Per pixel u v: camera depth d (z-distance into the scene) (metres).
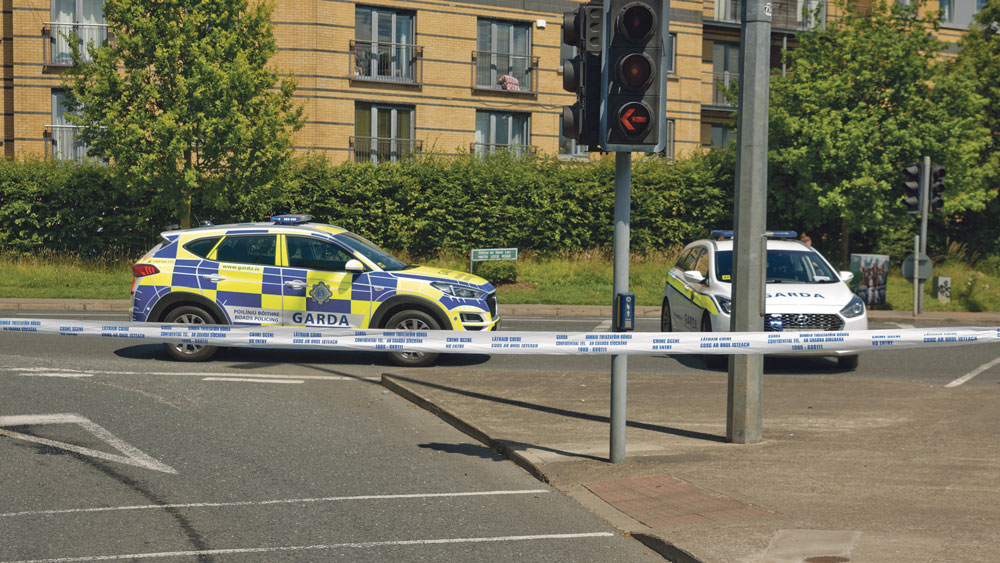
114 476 7.00
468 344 7.67
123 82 23.48
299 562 5.18
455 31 31.91
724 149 29.30
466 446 8.19
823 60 26.19
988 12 30.78
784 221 27.61
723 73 38.03
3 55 30.02
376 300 12.27
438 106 31.84
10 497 6.41
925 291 23.83
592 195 27.80
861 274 21.53
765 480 6.67
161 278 12.34
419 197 27.06
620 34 6.74
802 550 5.06
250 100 23.92
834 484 6.52
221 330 8.20
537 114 33.06
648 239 28.22
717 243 13.79
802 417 9.12
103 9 23.50
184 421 8.91
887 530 5.39
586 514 6.13
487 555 5.31
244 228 12.62
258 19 24.25
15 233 25.81
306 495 6.57
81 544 5.45
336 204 26.72
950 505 5.94
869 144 24.78
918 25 25.73
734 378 7.98
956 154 25.14
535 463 7.30
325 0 30.28
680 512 5.95
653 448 7.81
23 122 29.42
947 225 30.00
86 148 29.64
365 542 5.54
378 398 10.27
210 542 5.52
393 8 31.20
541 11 32.91
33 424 8.60
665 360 13.41
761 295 7.87
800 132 25.80
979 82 26.75
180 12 23.73
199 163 24.28
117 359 12.35
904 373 12.48
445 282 12.42
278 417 9.19
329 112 30.53
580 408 9.45
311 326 12.32
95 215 25.77
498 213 27.36
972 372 12.59
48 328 8.30
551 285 24.33
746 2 7.85
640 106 6.74
